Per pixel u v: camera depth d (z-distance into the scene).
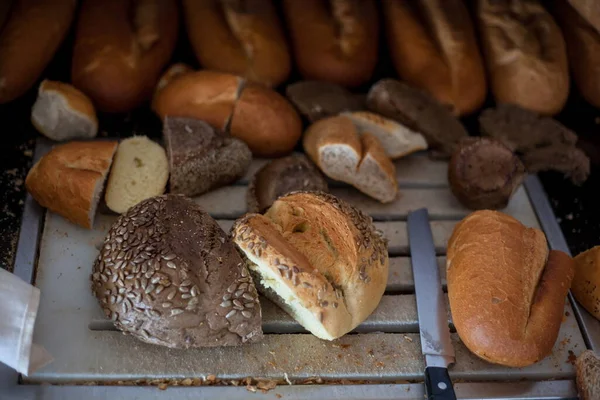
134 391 0.62
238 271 0.64
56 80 0.89
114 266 0.64
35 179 0.72
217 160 0.76
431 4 0.92
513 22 0.91
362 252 0.66
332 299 0.64
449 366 0.66
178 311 0.62
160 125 0.86
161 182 0.75
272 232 0.66
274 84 0.88
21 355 0.60
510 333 0.63
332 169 0.78
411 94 0.84
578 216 0.81
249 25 0.89
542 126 0.85
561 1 0.94
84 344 0.65
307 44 0.90
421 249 0.74
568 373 0.67
